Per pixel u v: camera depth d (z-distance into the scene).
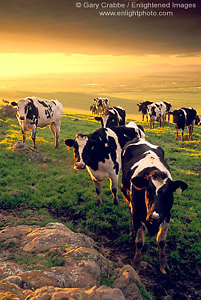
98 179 9.47
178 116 23.64
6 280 4.23
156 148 7.68
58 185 11.52
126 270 5.36
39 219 8.55
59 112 17.09
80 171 13.60
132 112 81.94
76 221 8.89
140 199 6.05
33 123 15.38
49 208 9.68
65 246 6.07
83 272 4.81
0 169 12.42
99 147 8.99
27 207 9.47
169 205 5.77
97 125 29.45
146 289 5.88
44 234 6.77
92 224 8.68
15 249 6.36
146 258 7.07
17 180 11.49
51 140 19.38
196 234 8.13
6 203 9.48
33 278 4.43
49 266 5.23
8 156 13.93
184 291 6.08
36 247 6.26
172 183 5.65
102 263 5.68
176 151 20.38
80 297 3.85
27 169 12.80
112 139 9.30
